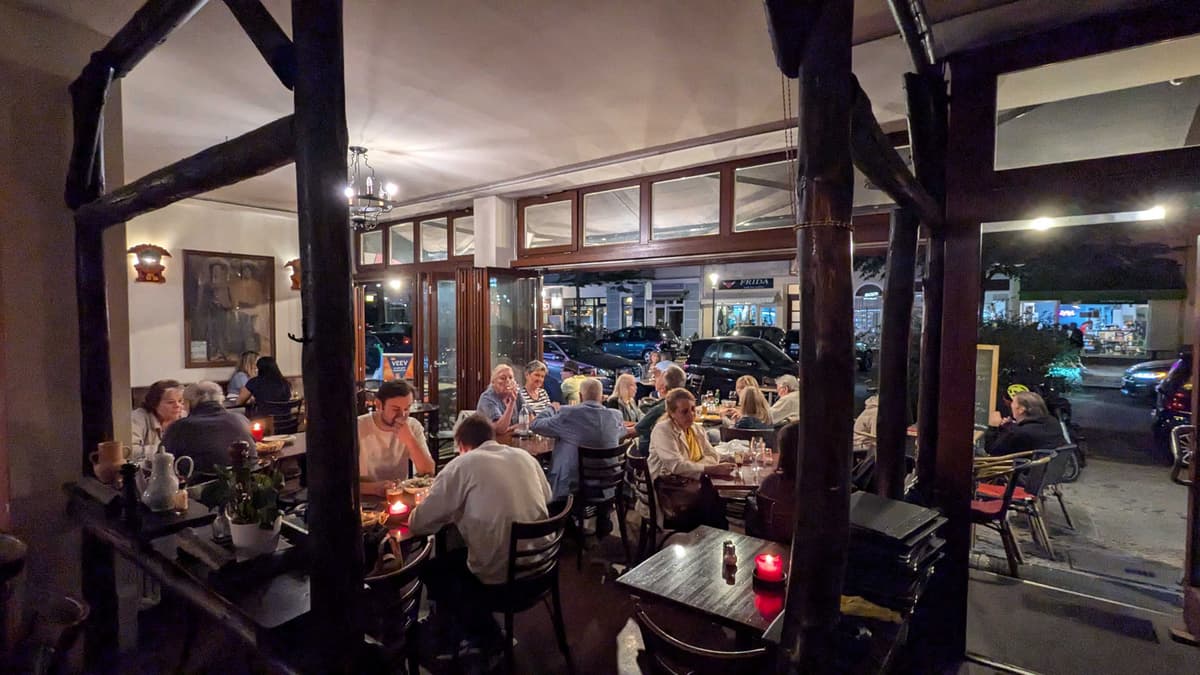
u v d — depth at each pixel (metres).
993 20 2.31
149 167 5.48
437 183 6.05
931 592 2.64
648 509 3.71
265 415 5.29
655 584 2.11
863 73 3.17
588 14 2.63
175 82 3.41
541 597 2.64
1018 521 4.49
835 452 1.47
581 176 5.61
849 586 1.90
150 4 2.34
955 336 2.59
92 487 2.54
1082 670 2.51
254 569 1.78
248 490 1.90
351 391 1.52
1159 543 4.05
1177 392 6.45
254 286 7.23
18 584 2.06
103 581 2.58
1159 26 2.15
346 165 1.53
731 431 4.65
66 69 2.87
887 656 1.63
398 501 2.74
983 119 2.49
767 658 1.52
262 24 1.55
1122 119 3.55
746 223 4.91
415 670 2.37
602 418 3.95
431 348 7.22
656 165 5.15
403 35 2.84
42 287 2.80
